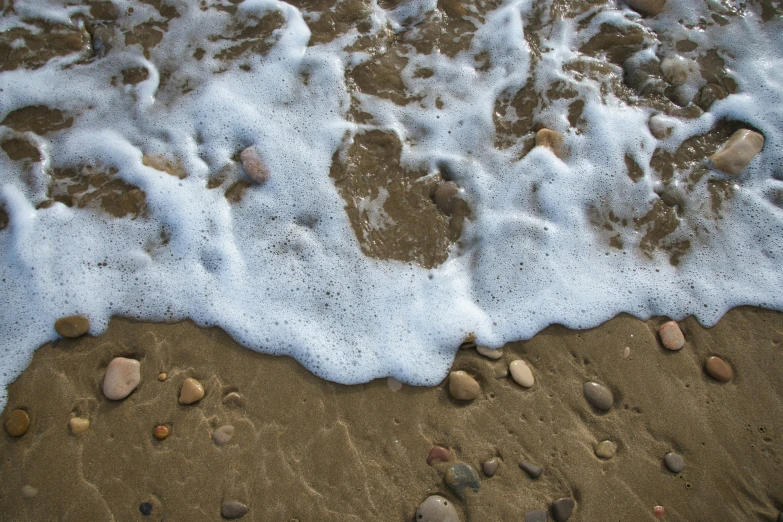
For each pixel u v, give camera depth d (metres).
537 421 2.14
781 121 2.59
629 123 2.57
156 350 2.14
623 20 2.73
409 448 2.07
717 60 2.69
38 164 2.34
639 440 2.13
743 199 2.49
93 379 2.09
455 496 2.02
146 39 2.55
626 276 2.36
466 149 2.51
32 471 1.96
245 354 2.16
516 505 2.02
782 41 2.73
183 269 2.26
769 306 2.33
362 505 1.99
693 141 2.57
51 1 2.53
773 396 2.20
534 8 2.72
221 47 2.57
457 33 2.68
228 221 2.34
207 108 2.47
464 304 2.29
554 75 2.63
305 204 2.38
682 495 2.06
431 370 2.18
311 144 2.45
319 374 2.15
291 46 2.59
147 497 1.96
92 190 2.33
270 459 2.03
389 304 2.27
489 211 2.42
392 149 2.48
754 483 2.08
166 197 2.34
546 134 2.52
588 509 2.03
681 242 2.43
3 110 2.38
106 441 2.01
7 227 2.24
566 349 2.24
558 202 2.45
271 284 2.27
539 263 2.36
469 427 2.11
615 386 2.20
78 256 2.23
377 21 2.66
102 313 2.17
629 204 2.46
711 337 2.29
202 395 2.08
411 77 2.60
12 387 2.06
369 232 2.37
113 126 2.43
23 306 2.15
